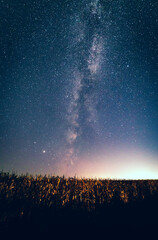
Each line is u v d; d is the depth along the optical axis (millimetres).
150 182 12312
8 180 7199
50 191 6684
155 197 8148
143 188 10156
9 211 4180
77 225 4031
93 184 9312
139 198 7676
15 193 5770
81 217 4531
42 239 3178
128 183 11273
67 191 7023
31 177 8539
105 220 4516
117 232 3867
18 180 7734
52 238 3264
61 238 3311
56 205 5250
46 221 3943
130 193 8492
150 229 4195
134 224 4457
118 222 4480
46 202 5387
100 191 8016
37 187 6820
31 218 4020
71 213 4742
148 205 6590
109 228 4047
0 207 4418
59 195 6316
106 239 3473
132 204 6527
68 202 5656
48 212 4582
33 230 3475
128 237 3652
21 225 3619
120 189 8867
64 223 4039
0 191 5543
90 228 3945
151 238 3682
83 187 8180
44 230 3520
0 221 3578
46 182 7977
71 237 3406
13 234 3238
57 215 4438
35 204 4980
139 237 3697
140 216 5164
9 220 3721
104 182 10453
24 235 3256
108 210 5430
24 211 4332
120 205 6219
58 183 8078
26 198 5441
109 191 8172
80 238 3404
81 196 6559
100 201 6266
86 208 5316
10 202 4867
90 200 6211
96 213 4977
